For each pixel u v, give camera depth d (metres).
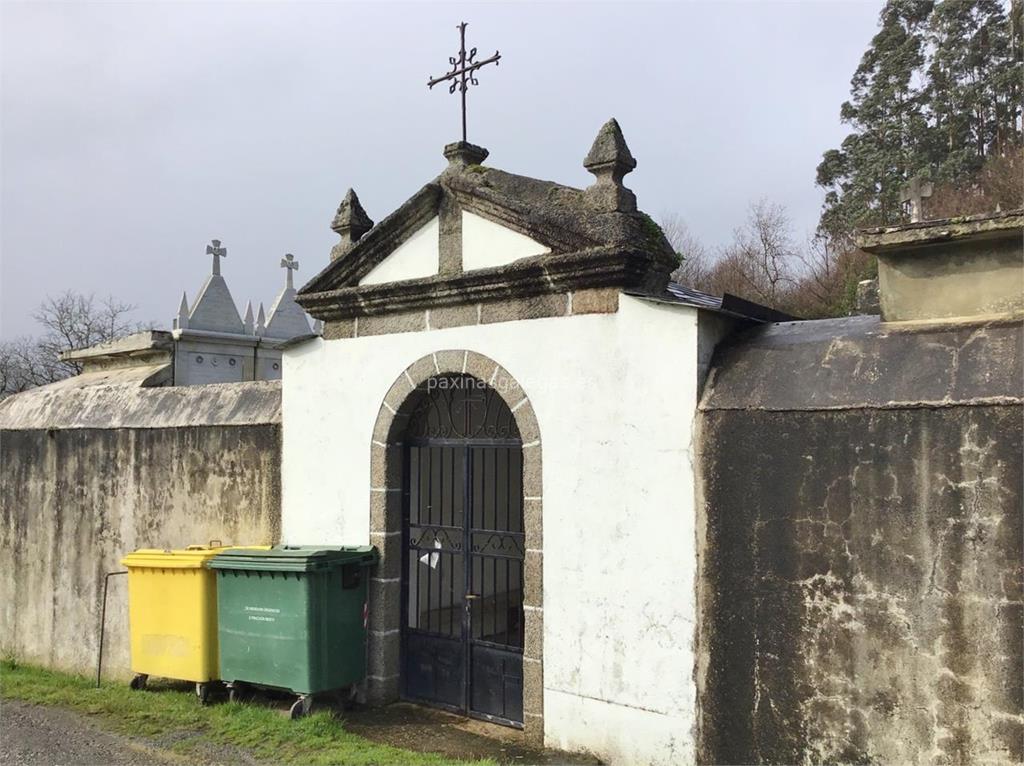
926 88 29.62
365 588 7.14
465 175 6.71
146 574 7.50
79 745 6.52
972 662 4.22
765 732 4.90
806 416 4.86
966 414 4.33
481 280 6.41
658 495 5.48
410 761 5.78
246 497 8.05
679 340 5.46
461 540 7.00
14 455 10.00
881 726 4.49
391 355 7.18
